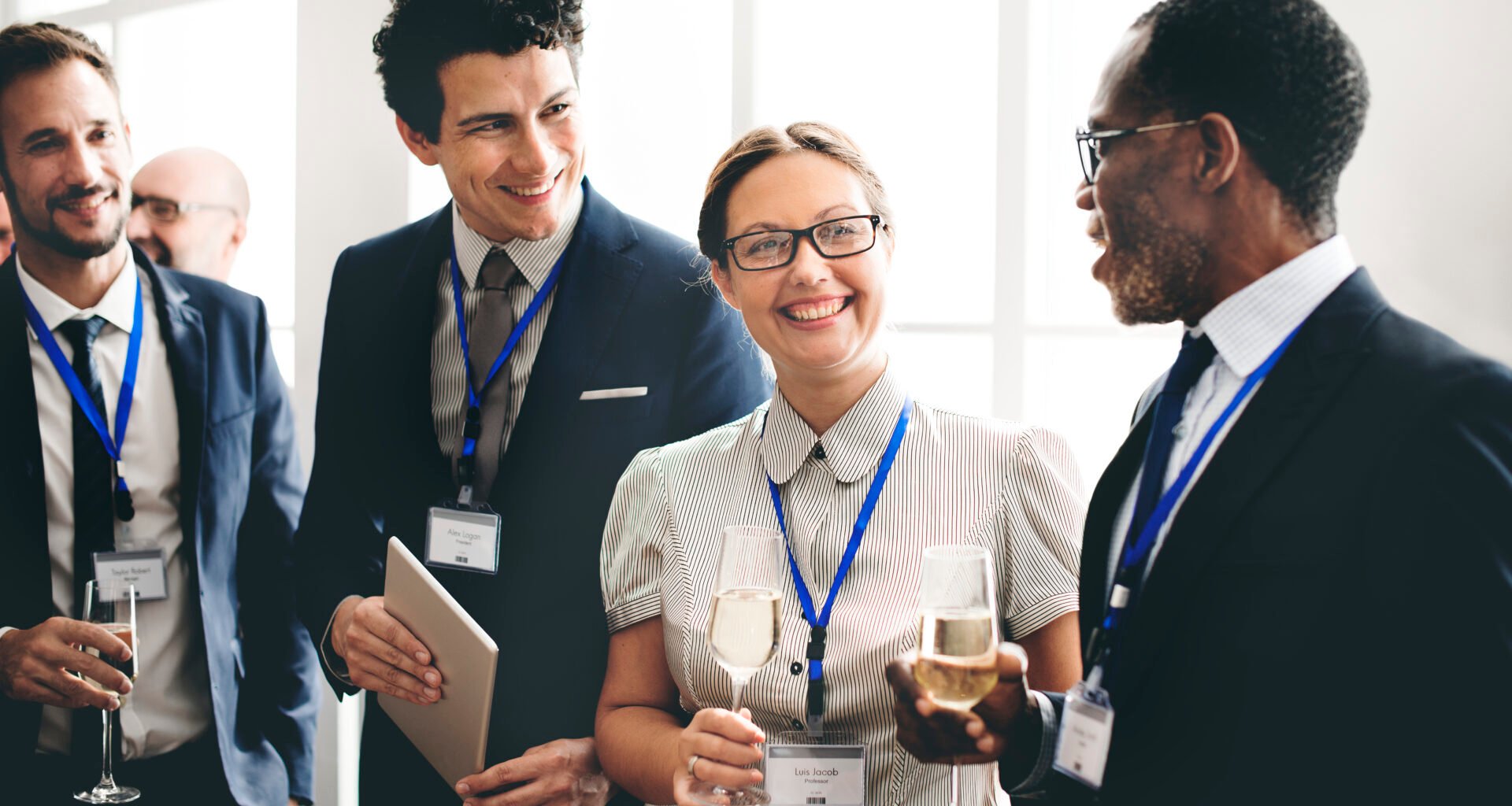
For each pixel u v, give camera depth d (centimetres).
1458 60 202
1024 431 170
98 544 274
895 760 159
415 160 336
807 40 301
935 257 292
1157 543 125
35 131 279
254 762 290
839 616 162
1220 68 114
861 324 165
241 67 370
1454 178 203
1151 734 117
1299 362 113
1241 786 108
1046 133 272
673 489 183
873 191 170
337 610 235
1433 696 96
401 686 204
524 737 222
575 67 228
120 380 286
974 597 126
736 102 301
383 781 240
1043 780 136
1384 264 210
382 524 241
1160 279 122
